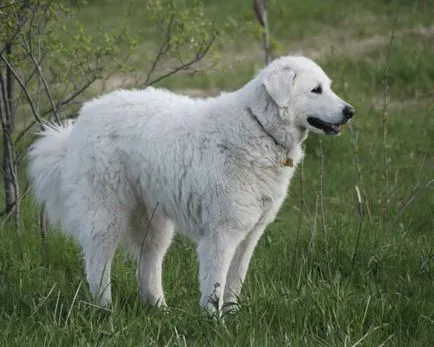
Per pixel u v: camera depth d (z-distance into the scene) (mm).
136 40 13789
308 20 28359
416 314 9844
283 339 9094
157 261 11117
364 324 9656
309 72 10359
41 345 8953
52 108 12914
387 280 11062
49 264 12102
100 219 10578
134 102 10648
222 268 10141
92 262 10688
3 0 12250
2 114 12945
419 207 14445
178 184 10250
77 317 9633
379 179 16109
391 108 20531
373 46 25062
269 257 12188
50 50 13414
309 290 10219
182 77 23922
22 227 13195
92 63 16203
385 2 29375
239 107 10172
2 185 16594
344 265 11602
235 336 9227
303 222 14195
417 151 17812
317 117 10359
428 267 11344
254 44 26906
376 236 12406
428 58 23062
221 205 10031
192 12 13656
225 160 10031
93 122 10648
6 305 10266
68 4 17469
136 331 9320
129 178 10594
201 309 9953
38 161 11141
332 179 16406
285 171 10367
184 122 10336
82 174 10586
